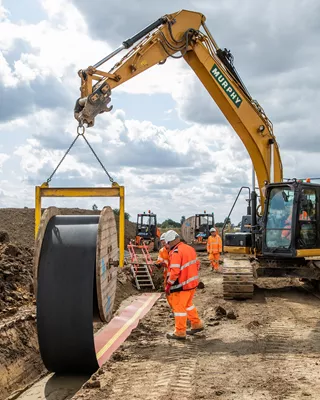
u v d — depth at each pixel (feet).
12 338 27.84
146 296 52.95
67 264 24.34
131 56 38.45
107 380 21.57
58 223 25.98
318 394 18.95
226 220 49.98
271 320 32.86
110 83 35.91
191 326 29.86
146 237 105.50
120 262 27.86
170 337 28.50
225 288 40.98
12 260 41.14
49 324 23.98
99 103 32.78
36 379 26.84
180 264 28.35
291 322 32.17
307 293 44.50
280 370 22.00
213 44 46.26
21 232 107.04
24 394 24.66
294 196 41.52
